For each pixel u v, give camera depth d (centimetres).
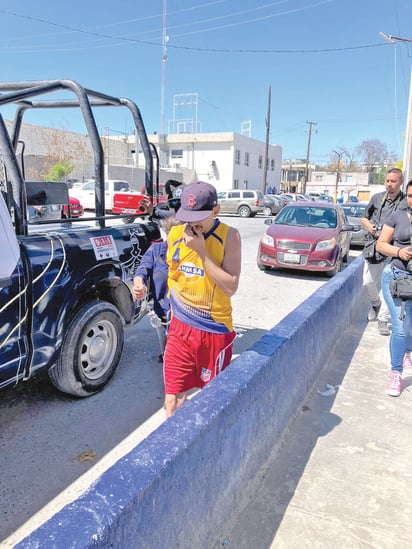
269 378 268
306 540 219
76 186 2608
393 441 308
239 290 795
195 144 4175
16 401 356
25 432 313
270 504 243
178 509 169
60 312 316
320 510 240
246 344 509
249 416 238
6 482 261
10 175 293
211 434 193
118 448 297
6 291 270
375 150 8081
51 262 306
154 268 378
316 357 390
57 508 242
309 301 412
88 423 327
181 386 259
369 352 475
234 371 247
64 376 338
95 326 358
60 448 295
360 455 290
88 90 383
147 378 405
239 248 229
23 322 285
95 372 367
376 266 549
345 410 349
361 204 1550
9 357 278
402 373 405
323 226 978
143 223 435
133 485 145
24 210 300
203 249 218
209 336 247
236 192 2733
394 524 232
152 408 351
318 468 275
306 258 909
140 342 498
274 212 2767
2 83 378
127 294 402
